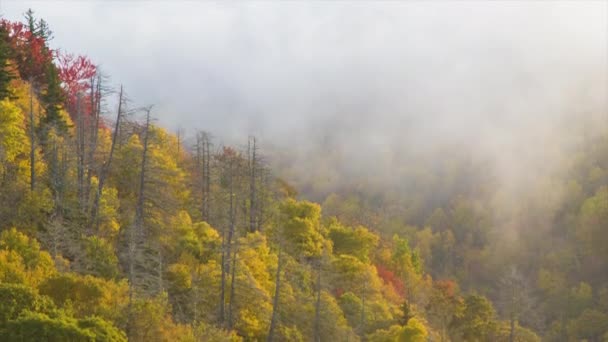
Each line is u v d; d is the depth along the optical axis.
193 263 52.97
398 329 64.56
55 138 51.91
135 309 36.44
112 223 51.16
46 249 44.56
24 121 59.84
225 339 43.19
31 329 28.56
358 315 68.75
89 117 60.84
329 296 64.06
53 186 51.00
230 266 53.34
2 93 56.59
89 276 37.84
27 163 51.44
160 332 36.50
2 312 30.25
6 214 45.50
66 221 48.81
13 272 35.44
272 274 60.19
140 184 53.41
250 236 63.56
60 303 34.78
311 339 56.38
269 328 52.09
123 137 56.66
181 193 67.38
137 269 48.50
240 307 51.84
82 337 29.12
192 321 46.53
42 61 72.75
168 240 53.97
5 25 72.56
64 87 73.75
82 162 54.38
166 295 42.78
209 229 57.78
